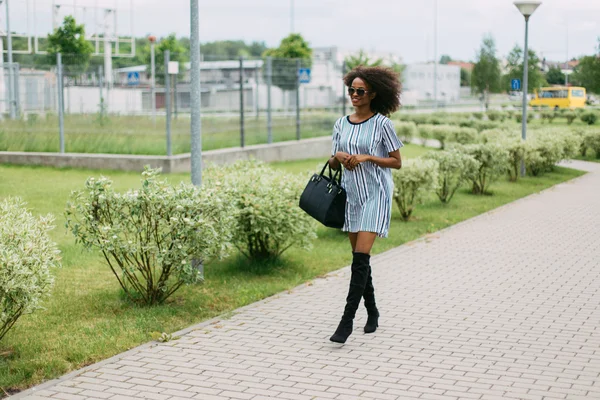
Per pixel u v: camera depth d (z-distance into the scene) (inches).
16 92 773.3
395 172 497.0
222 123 788.6
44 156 722.2
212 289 317.4
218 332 257.3
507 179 765.3
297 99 893.8
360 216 246.8
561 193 674.2
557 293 313.1
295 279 339.0
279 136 875.4
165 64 693.3
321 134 943.7
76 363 225.6
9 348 236.5
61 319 270.7
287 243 402.9
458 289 320.5
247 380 211.2
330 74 1118.4
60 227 442.0
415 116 1635.1
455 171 581.9
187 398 198.1
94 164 705.6
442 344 243.3
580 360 227.6
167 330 260.4
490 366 222.2
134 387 206.1
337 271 357.7
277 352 235.6
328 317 276.5
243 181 364.5
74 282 326.3
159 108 786.2
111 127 757.9
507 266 368.5
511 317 276.2
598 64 1786.4
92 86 784.9
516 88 1446.9
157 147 731.4
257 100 840.3
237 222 325.4
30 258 215.9
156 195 274.8
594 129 1121.4
